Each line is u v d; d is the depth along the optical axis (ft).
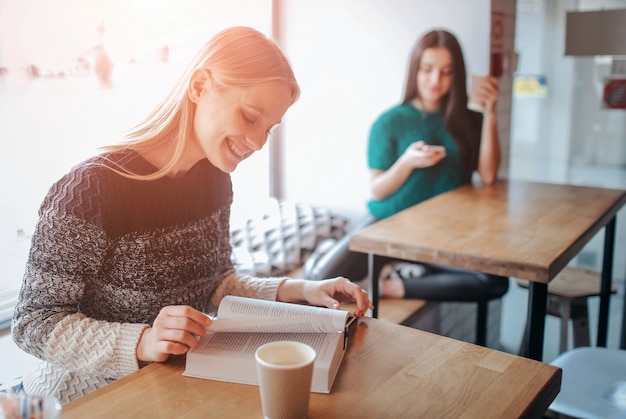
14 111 6.85
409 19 10.24
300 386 3.26
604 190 9.47
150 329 4.04
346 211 11.42
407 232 7.14
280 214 10.94
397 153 10.29
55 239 4.07
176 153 4.52
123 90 7.88
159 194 4.54
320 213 11.16
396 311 8.68
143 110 8.14
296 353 3.45
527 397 3.75
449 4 9.96
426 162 9.93
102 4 7.48
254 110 4.45
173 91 4.58
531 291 6.18
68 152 7.42
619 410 5.30
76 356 4.00
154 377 3.88
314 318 4.13
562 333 8.39
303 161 11.63
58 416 3.16
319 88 11.18
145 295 4.59
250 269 9.25
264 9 9.75
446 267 9.32
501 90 10.46
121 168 4.36
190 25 8.53
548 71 13.57
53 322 4.03
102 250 4.23
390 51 10.45
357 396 3.70
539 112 13.88
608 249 8.77
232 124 4.43
